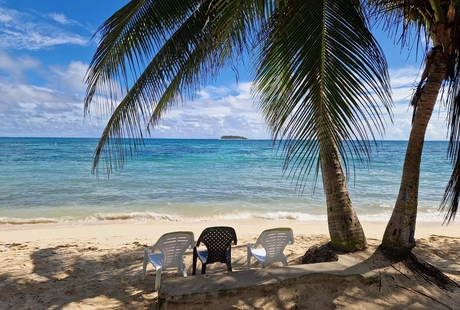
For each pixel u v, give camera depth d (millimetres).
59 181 16000
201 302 2900
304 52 2537
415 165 3748
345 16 2645
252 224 8594
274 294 3072
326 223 8766
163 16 3574
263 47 2764
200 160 30281
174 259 3830
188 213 10016
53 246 6004
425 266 3703
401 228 3725
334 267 3436
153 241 6523
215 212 10164
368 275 3283
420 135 3707
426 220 9438
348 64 2490
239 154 39594
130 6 3549
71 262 4895
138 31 3533
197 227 8172
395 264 3602
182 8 3664
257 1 3346
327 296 3127
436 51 3586
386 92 2482
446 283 3557
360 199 12453
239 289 2984
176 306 2857
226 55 4430
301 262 4426
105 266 4746
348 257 3727
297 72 2514
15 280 4098
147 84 3854
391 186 15531
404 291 3264
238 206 11062
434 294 3277
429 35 3797
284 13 2705
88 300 3510
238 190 14188
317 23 2613
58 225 8461
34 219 8930
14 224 8516
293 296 3084
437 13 3174
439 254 5348
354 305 3031
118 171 20750
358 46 2551
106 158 3992
